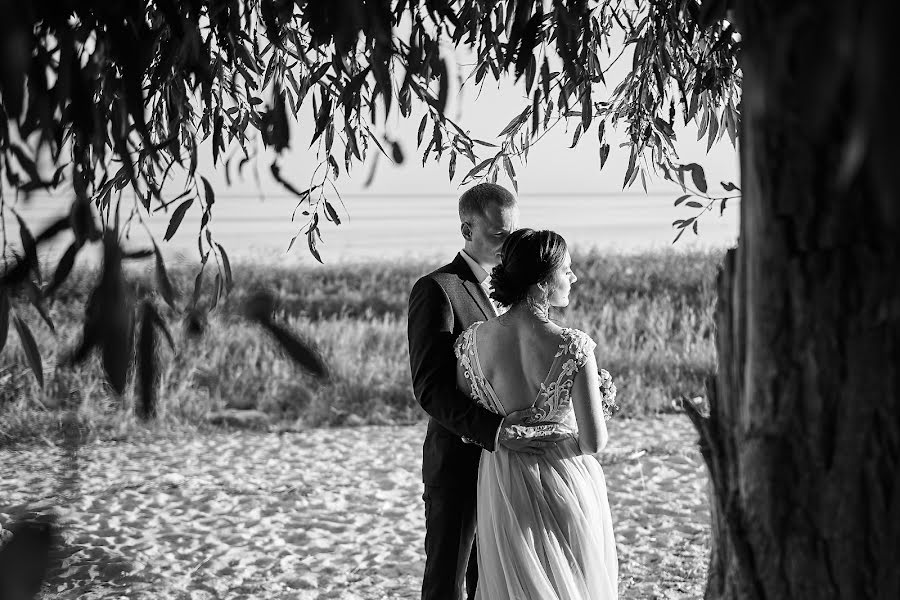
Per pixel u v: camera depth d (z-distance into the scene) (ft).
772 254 4.99
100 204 6.81
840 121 4.37
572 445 9.52
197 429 28.22
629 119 11.66
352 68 7.96
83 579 15.29
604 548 9.51
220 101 9.61
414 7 6.98
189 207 5.93
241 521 19.30
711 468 5.76
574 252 59.11
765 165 4.86
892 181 2.41
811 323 4.93
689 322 39.32
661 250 58.18
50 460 22.29
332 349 34.73
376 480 22.86
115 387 3.76
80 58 5.12
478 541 9.61
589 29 9.87
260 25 8.57
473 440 9.48
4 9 3.56
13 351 25.36
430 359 9.80
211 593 15.02
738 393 5.58
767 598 5.29
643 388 31.60
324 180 9.60
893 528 4.88
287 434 28.35
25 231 4.24
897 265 4.70
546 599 9.02
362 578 15.81
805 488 5.09
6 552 3.18
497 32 9.44
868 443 4.88
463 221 10.50
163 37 7.35
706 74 11.09
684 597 14.57
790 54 3.82
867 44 2.47
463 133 9.89
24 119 4.66
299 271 54.75
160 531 18.47
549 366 9.16
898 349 4.78
